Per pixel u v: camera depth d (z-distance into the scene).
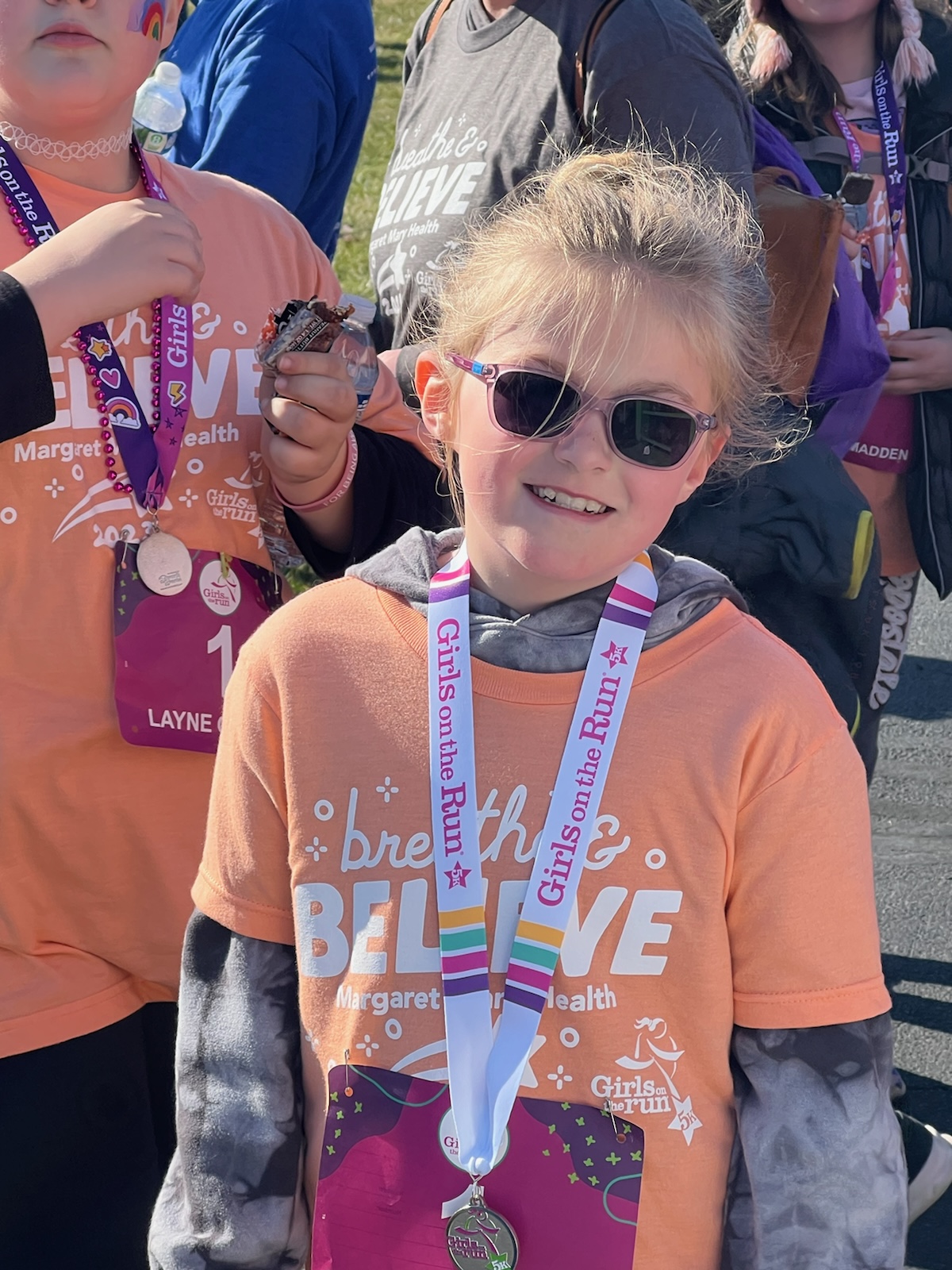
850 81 3.20
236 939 1.45
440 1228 1.28
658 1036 1.30
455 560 1.43
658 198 1.40
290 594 2.15
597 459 1.28
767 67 3.13
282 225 2.09
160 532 1.86
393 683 1.38
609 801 1.30
